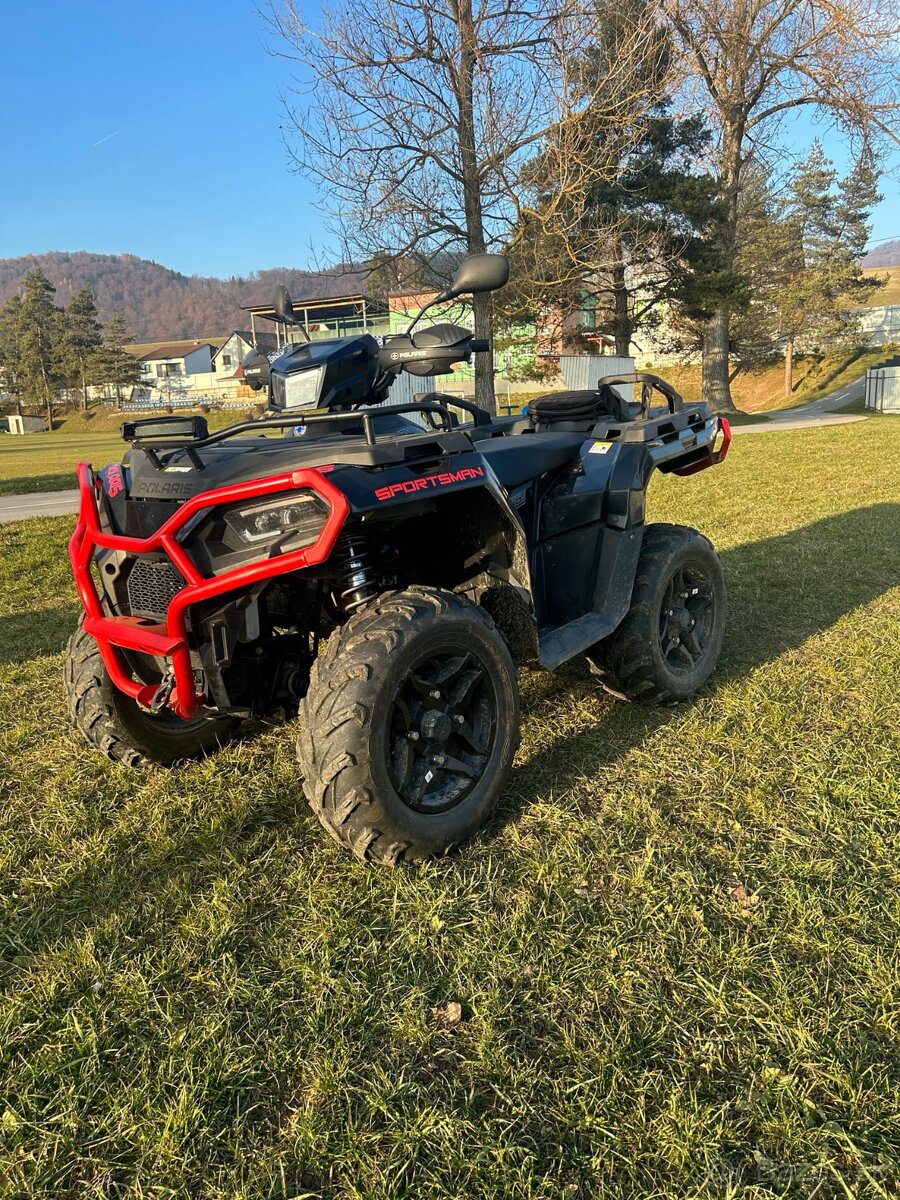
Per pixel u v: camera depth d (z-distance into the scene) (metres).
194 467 2.44
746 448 14.40
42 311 98.12
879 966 1.97
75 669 3.01
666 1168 1.53
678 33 23.41
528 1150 1.56
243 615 2.36
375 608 2.39
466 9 14.59
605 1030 1.83
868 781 2.81
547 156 15.13
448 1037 1.85
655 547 3.49
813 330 49.53
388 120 15.19
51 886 2.49
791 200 50.94
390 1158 1.56
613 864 2.45
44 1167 1.58
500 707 2.60
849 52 23.02
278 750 3.38
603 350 37.81
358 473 2.21
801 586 5.32
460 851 2.55
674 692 3.49
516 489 3.26
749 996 1.90
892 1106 1.62
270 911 2.32
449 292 2.79
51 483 15.94
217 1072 1.76
